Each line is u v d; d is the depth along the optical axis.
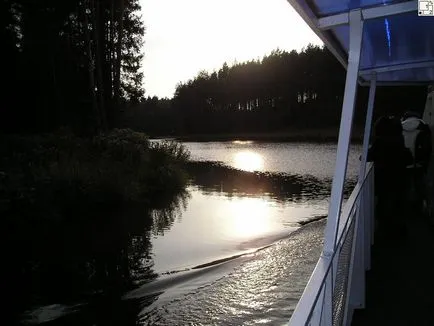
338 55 3.58
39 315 6.53
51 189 13.58
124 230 11.77
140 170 18.61
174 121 137.88
